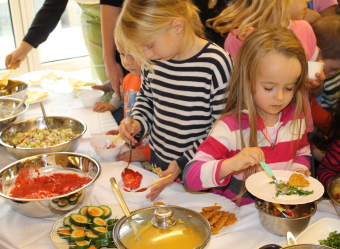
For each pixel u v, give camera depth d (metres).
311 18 2.17
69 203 1.13
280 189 1.08
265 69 1.16
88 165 1.36
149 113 1.65
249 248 0.99
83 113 2.07
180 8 1.27
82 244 0.97
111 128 1.88
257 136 1.32
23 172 1.34
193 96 1.43
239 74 1.28
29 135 1.70
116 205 1.17
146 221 0.86
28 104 1.95
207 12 1.94
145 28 1.19
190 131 1.47
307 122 1.53
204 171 1.17
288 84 1.18
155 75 1.51
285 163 1.36
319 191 1.05
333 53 1.83
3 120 1.76
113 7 2.20
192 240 0.80
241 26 1.58
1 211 1.20
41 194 1.25
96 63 2.96
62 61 3.91
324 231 1.00
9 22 3.56
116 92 2.27
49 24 2.40
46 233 1.08
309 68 1.54
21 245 1.03
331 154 1.51
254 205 1.20
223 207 1.18
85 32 2.89
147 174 1.40
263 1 1.53
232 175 1.39
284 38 1.18
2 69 3.63
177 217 0.87
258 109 1.33
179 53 1.42
